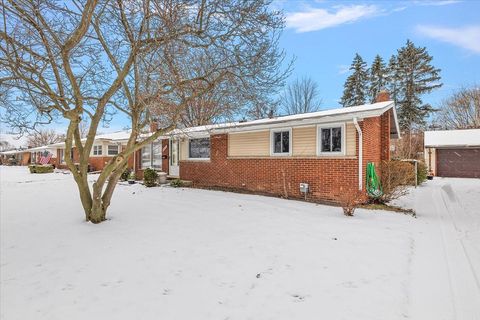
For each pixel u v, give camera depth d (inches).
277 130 480.4
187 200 414.0
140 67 275.1
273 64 291.9
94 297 141.6
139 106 274.4
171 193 488.7
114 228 262.1
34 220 290.2
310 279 161.9
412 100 1615.4
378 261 187.3
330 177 412.8
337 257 193.9
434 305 135.3
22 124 268.5
